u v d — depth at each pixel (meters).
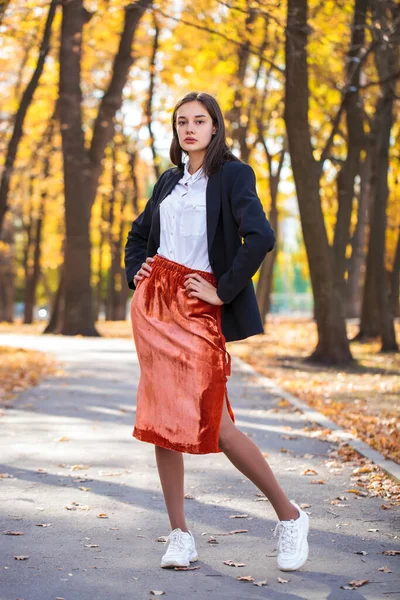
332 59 18.88
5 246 43.09
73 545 4.33
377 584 3.76
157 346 3.88
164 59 25.75
